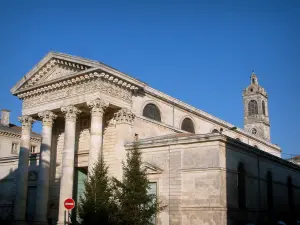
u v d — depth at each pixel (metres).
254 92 96.31
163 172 37.53
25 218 47.19
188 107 53.38
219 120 61.22
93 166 37.53
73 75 41.03
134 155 34.03
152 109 47.00
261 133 92.38
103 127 43.16
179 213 35.25
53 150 47.72
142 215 31.64
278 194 46.38
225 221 33.41
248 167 39.66
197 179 35.19
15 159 55.84
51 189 46.16
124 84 41.75
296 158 82.31
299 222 48.34
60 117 47.31
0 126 72.44
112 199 33.19
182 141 36.81
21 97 47.97
